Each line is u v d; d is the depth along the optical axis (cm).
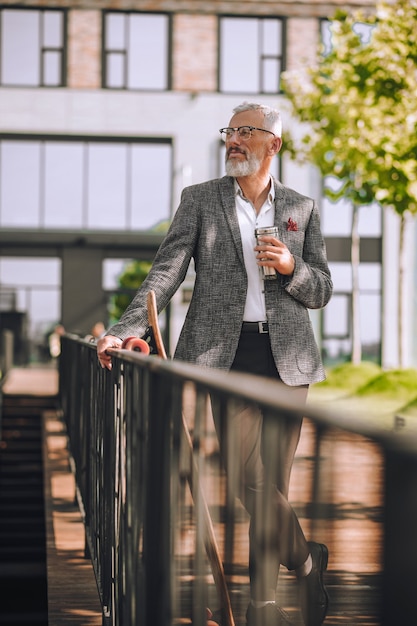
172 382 212
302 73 1930
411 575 91
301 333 336
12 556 927
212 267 339
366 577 107
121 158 2622
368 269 2678
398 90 1338
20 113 2594
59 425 1337
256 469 177
